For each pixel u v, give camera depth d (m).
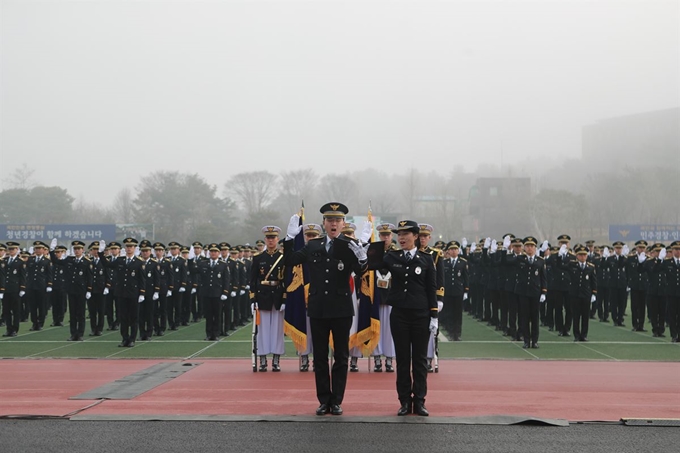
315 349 8.37
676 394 9.73
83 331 17.47
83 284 17.27
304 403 8.89
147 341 17.05
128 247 16.12
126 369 12.24
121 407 8.58
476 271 22.89
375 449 6.63
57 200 71.81
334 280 8.35
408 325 8.27
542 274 15.73
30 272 19.89
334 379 8.27
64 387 10.21
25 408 8.48
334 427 7.49
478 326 20.80
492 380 10.98
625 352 14.95
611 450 6.64
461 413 8.32
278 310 12.10
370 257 8.54
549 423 7.62
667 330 19.69
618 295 21.03
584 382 10.80
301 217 10.78
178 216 77.38
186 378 11.12
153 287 17.20
